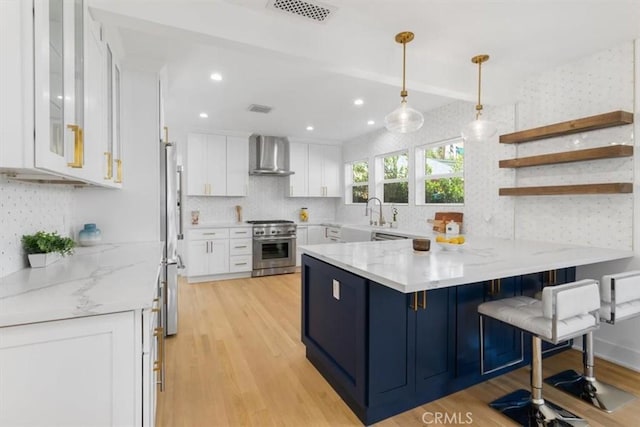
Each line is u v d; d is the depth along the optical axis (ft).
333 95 11.84
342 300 6.84
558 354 8.82
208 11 6.19
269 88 11.08
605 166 8.36
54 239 5.92
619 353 8.23
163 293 9.37
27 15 3.34
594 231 8.61
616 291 6.10
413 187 15.17
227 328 10.42
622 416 6.16
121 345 3.85
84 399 3.72
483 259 6.83
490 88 9.64
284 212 20.42
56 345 3.59
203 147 17.20
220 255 16.70
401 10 6.57
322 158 20.26
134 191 8.80
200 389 7.04
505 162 10.14
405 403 6.40
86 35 5.00
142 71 8.78
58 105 4.05
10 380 3.44
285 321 11.03
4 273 4.93
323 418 6.19
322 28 7.23
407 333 6.40
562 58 8.79
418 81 8.50
